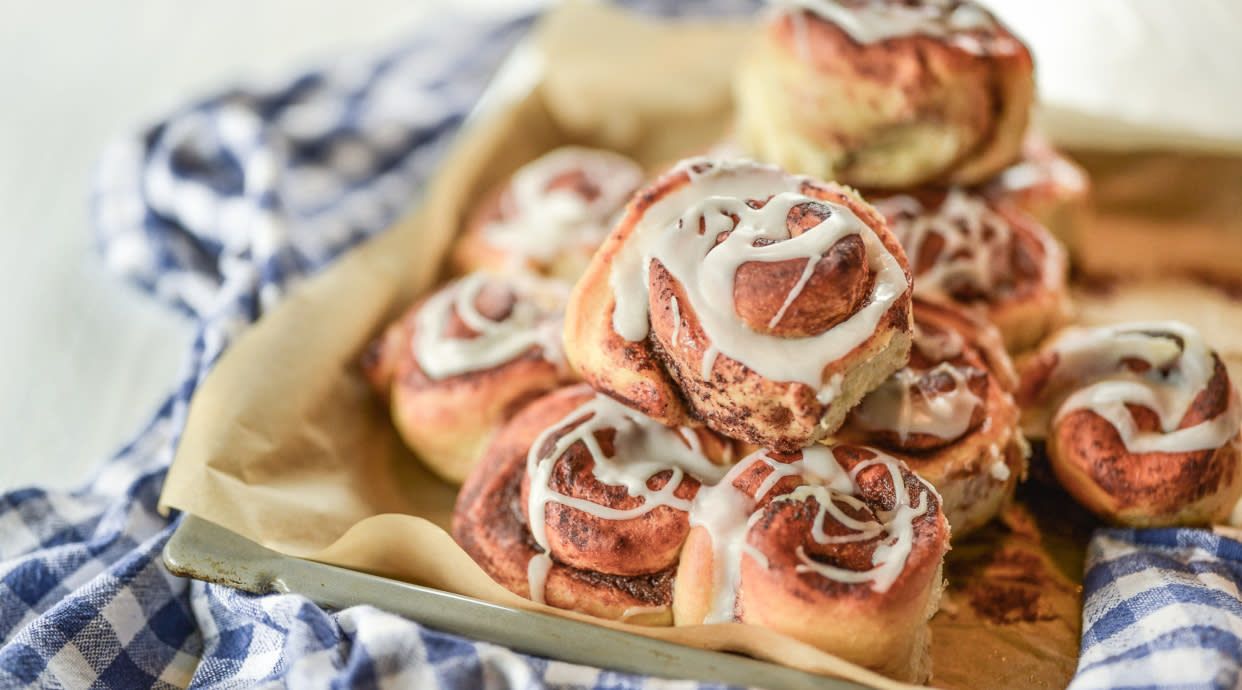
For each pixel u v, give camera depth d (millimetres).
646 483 405
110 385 538
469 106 648
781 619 378
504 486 424
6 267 589
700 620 394
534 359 463
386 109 646
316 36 773
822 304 376
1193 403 424
